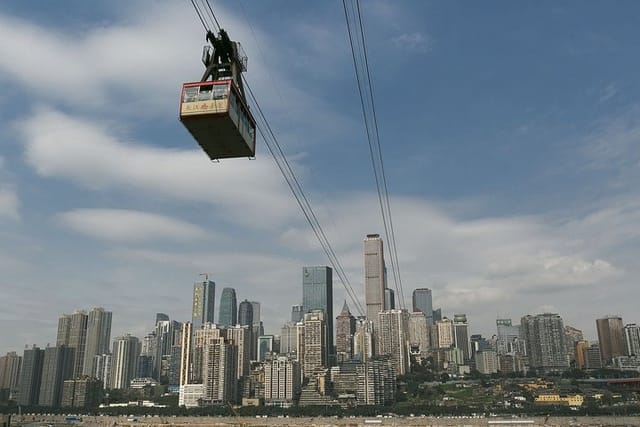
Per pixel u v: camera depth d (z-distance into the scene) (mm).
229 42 76562
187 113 71000
